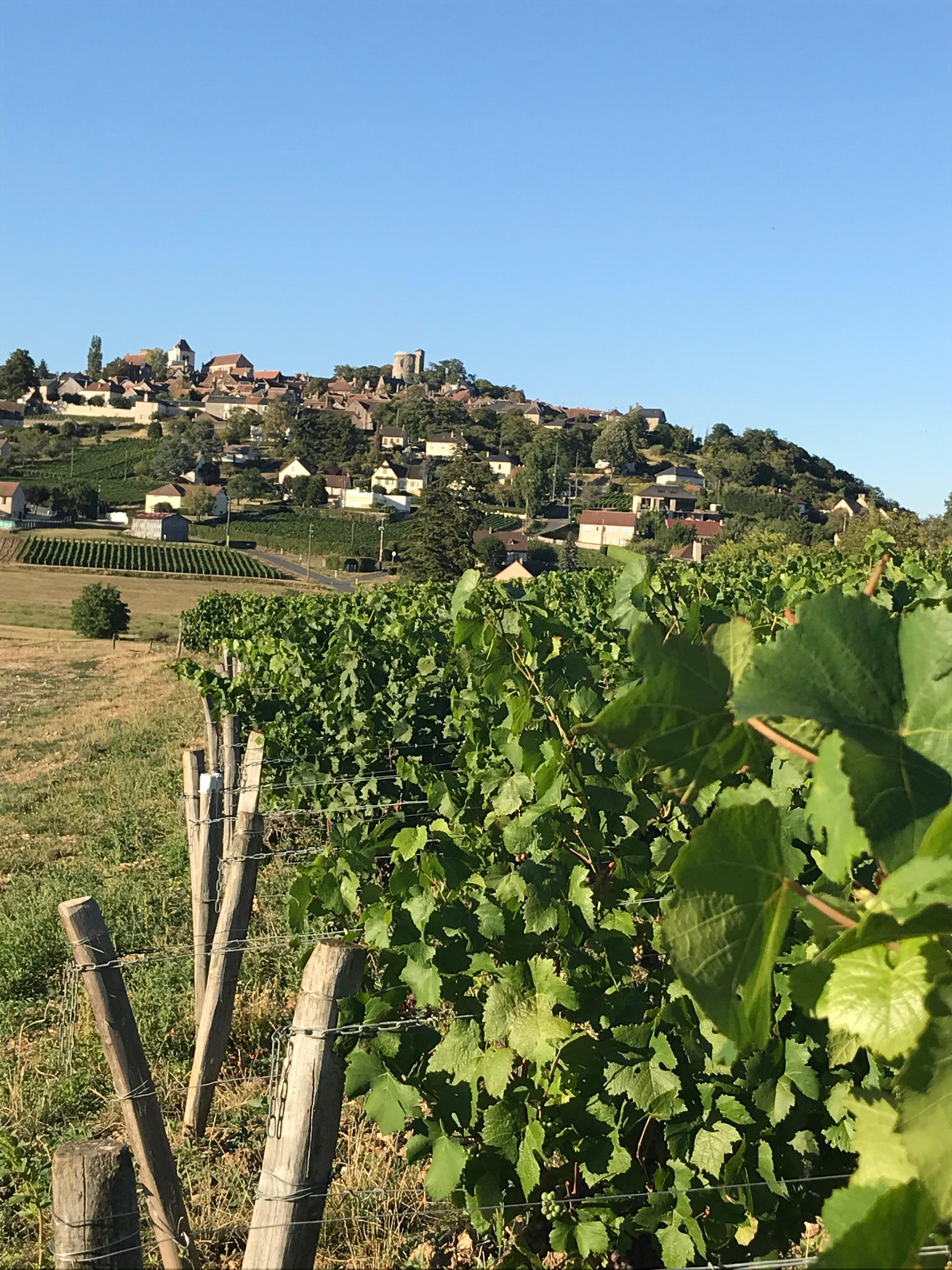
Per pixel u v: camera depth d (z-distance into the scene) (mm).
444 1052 3279
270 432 153500
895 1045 1042
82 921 3814
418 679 8484
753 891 944
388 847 4164
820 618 997
